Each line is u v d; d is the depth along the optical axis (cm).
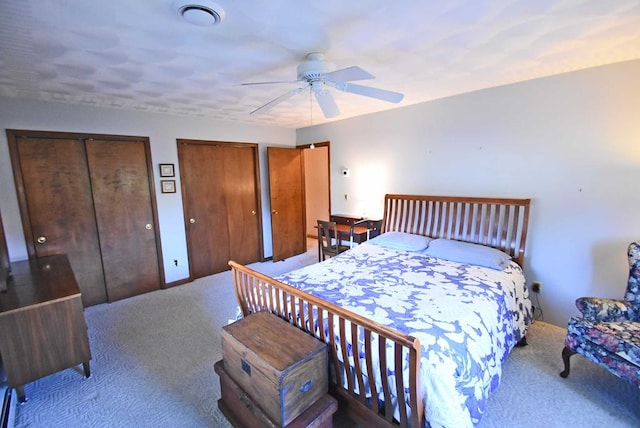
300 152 555
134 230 387
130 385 224
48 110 318
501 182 316
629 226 250
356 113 435
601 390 207
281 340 172
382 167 428
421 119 375
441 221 358
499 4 150
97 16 150
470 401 147
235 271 245
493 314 200
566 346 215
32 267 287
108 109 355
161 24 160
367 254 327
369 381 155
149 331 301
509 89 299
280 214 530
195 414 197
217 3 141
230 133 470
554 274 292
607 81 248
